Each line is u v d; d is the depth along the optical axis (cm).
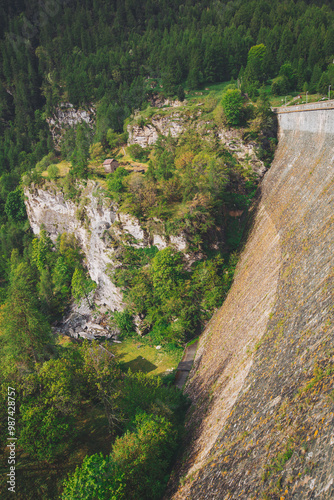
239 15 18000
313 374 2792
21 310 5525
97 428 5184
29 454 4559
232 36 15825
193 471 3666
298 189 6631
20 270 10606
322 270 3994
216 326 6600
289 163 8075
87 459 3700
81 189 10569
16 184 15962
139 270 8331
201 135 10756
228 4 19612
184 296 7556
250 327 4909
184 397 5284
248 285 6197
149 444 3862
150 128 12388
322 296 3578
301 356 3206
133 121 13150
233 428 3525
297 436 2481
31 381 4778
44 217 12100
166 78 14962
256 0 18700
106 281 8788
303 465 2248
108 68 18300
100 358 5269
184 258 7906
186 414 4994
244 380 4016
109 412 5062
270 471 2484
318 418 2402
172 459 4306
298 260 4841
